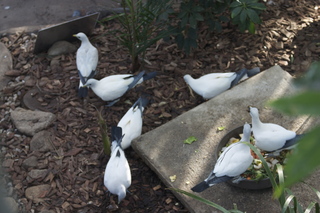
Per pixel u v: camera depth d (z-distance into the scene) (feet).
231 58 17.11
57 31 17.39
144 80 15.01
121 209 12.03
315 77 1.33
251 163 10.91
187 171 12.13
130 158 13.53
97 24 19.30
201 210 11.05
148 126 14.60
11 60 17.46
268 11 19.22
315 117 13.05
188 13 15.62
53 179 12.95
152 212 11.94
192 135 13.11
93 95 15.85
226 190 11.44
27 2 20.74
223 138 12.21
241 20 15.03
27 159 13.43
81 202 12.27
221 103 14.06
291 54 17.12
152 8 15.75
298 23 18.53
